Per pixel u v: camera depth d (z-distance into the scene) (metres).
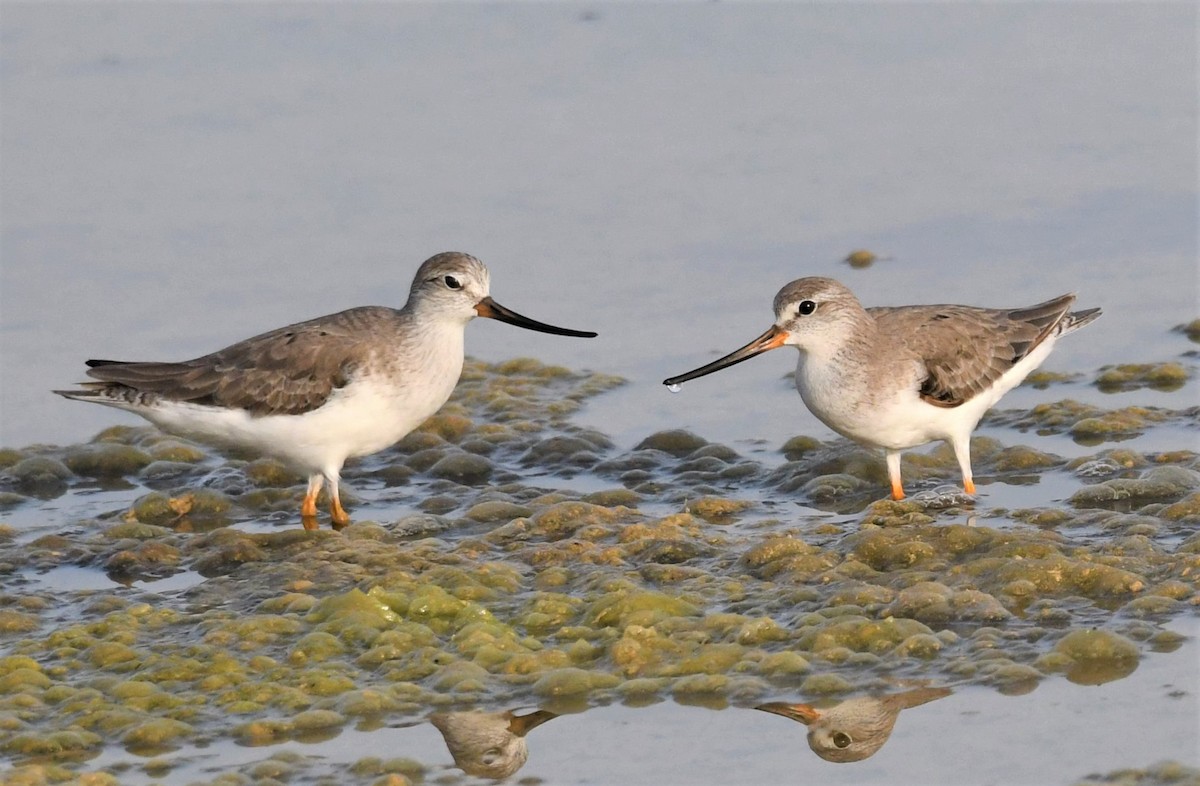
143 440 18.30
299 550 14.95
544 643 12.89
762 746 11.24
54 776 11.03
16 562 14.93
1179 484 15.20
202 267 21.08
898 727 11.32
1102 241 20.72
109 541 15.38
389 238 21.64
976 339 15.59
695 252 21.19
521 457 17.50
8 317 20.02
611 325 19.81
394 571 14.16
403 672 12.44
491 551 14.85
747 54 26.56
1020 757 10.83
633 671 12.32
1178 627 12.37
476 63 26.50
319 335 15.65
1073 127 23.89
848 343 15.36
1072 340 18.91
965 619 12.74
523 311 20.00
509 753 11.28
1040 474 16.02
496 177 23.16
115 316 19.98
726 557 14.38
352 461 17.70
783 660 12.20
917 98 25.02
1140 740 10.91
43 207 22.42
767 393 18.58
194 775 11.07
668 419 18.11
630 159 23.55
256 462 17.58
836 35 27.20
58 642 13.09
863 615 12.88
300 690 12.16
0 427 18.20
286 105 25.14
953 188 22.39
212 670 12.45
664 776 10.95
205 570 14.75
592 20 27.94
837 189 22.53
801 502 15.94
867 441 15.59
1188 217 21.16
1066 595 13.07
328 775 11.03
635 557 14.50
